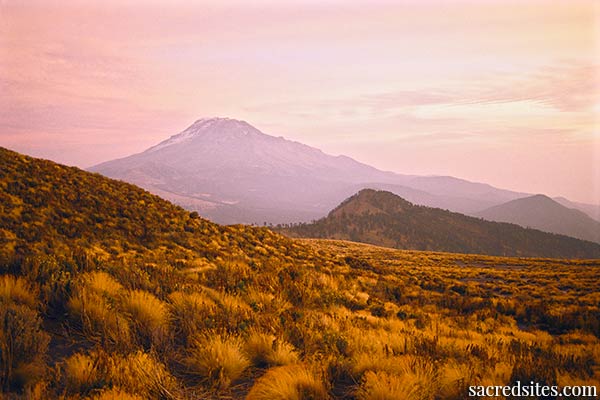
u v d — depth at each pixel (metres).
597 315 13.95
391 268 35.84
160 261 16.39
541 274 32.69
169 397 4.28
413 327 10.60
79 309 5.80
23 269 6.83
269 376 4.85
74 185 25.09
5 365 4.01
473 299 18.08
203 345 5.45
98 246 18.25
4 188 20.86
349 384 5.26
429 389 4.82
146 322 6.06
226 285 10.12
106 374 4.26
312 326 7.71
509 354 7.35
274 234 33.69
